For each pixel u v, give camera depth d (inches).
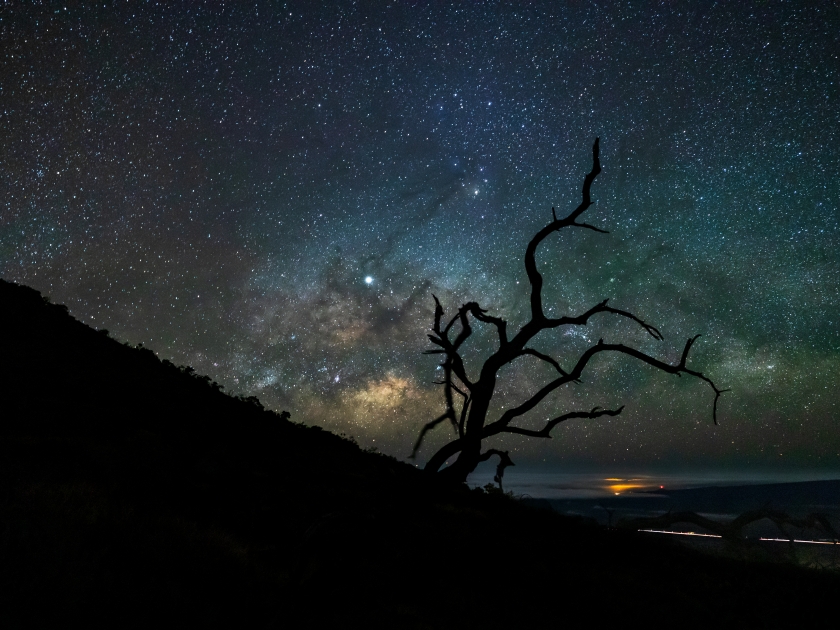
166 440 607.2
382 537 287.1
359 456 884.6
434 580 375.2
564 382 294.0
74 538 277.6
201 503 434.6
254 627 257.1
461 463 285.6
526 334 297.7
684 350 292.5
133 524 324.5
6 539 251.3
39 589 223.8
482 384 290.4
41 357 826.2
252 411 973.2
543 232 301.0
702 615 398.9
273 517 439.5
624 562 521.7
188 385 967.6
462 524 546.0
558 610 374.0
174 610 246.2
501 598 373.4
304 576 290.0
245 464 596.7
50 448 485.1
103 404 710.5
